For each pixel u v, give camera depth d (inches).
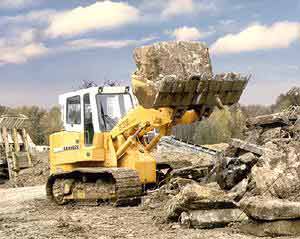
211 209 388.5
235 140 472.4
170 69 493.7
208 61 512.1
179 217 406.3
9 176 1082.1
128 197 524.7
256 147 452.4
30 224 458.6
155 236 372.5
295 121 486.0
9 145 1095.0
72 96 594.6
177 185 506.0
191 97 492.1
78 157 574.6
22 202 641.6
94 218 467.2
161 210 447.8
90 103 571.8
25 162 1080.2
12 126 1099.9
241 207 367.9
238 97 515.8
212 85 491.2
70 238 385.1
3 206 619.2
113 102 584.7
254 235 354.9
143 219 448.1
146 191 550.0
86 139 576.1
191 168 553.3
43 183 1000.9
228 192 424.2
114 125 579.5
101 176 553.0
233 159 454.0
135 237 375.9
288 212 343.9
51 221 472.1
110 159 562.3
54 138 613.0
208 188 399.9
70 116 599.8
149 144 559.5
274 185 374.6
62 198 578.2
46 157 1156.5
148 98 491.5
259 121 496.7
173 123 522.0
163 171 626.5
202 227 384.2
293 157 386.0
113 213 488.4
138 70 499.5
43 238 390.0
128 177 523.2
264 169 389.4
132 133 554.9
